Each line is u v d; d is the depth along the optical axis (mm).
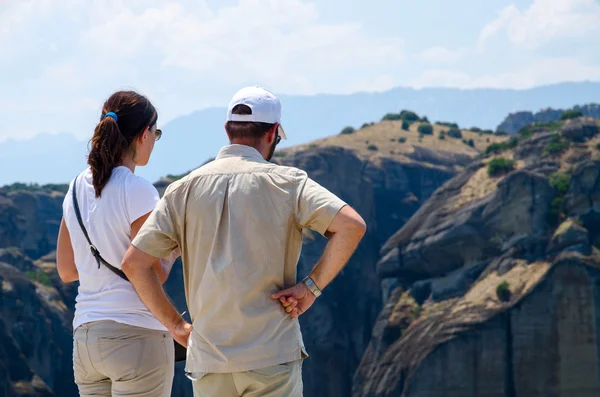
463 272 125125
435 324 118062
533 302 110938
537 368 109188
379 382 120062
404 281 132625
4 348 121062
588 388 106625
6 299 129875
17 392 117250
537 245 118625
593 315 108625
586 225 116688
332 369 151875
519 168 131125
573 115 145250
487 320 112312
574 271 110500
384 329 125938
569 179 121125
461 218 127688
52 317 137625
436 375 112812
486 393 110250
